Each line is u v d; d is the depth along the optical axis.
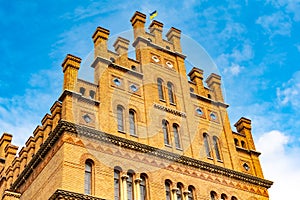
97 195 22.20
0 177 31.64
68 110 24.19
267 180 29.22
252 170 29.55
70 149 22.86
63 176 21.80
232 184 27.70
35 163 25.41
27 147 28.81
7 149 31.89
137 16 31.61
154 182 24.52
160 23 32.69
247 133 31.50
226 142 29.72
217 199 26.42
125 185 23.36
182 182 25.59
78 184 22.02
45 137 26.52
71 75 25.88
